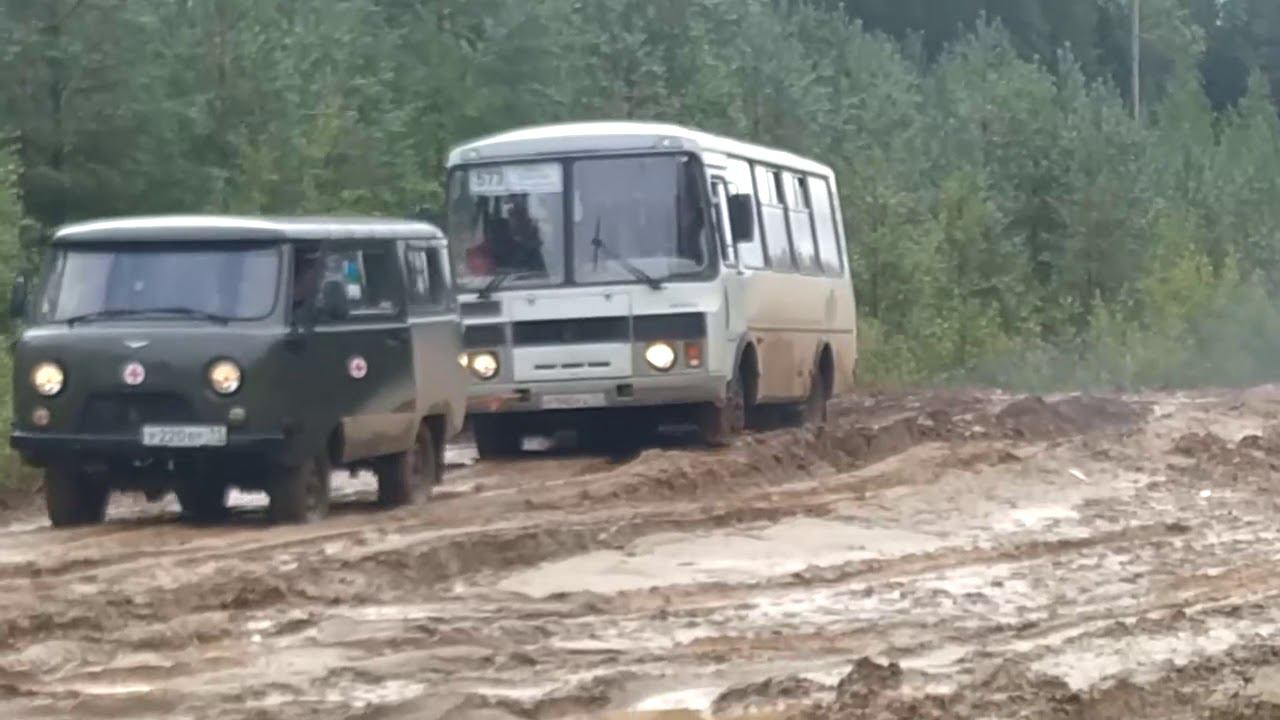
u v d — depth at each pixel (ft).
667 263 150.82
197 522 112.16
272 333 108.99
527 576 92.22
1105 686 67.77
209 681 69.31
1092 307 358.64
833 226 195.31
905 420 160.35
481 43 252.42
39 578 89.51
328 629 78.07
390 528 106.01
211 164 198.18
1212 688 68.28
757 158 169.68
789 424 182.09
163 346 108.37
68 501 111.75
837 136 315.78
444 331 127.34
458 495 127.65
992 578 93.20
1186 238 380.17
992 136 384.68
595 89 269.85
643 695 67.00
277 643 75.72
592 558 97.76
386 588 87.56
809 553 100.78
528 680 69.51
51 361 109.19
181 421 108.17
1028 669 70.38
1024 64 433.07
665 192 151.53
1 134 166.50
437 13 257.14
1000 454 145.18
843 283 195.83
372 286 118.32
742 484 130.21
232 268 111.14
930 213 332.19
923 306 303.27
